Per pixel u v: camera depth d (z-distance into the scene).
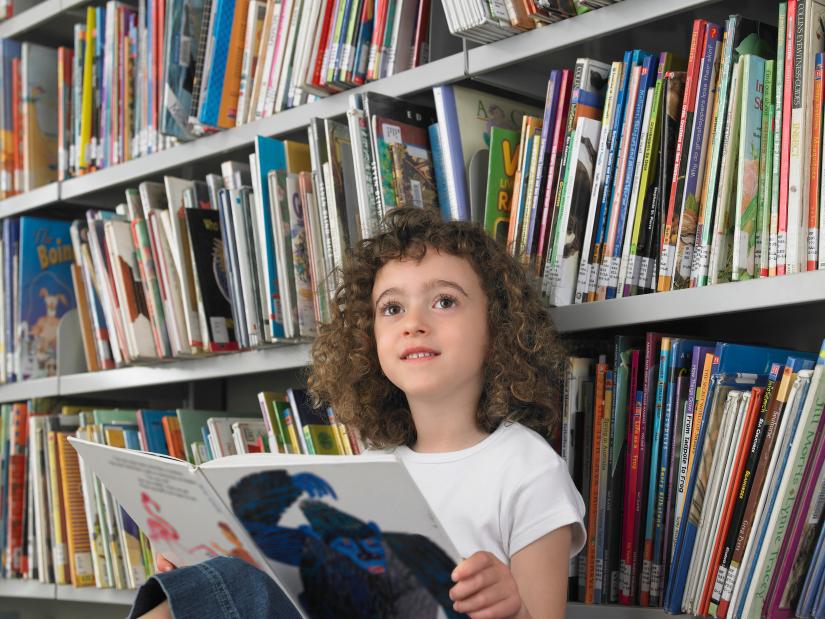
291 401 1.39
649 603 1.10
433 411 1.13
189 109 1.63
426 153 1.36
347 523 0.73
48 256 2.03
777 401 0.97
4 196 2.07
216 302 1.54
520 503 1.03
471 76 1.29
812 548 0.99
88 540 1.80
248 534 0.78
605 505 1.15
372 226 1.28
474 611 0.75
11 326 2.01
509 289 1.15
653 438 1.11
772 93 1.04
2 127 2.07
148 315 1.67
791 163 1.00
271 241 1.42
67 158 1.95
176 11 1.63
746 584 0.97
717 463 1.01
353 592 0.77
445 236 1.14
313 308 1.40
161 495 0.85
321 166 1.38
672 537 1.08
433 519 0.70
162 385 2.10
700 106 1.08
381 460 0.68
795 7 1.00
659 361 1.13
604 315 1.13
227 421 1.56
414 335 1.08
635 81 1.16
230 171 1.56
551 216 1.20
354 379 1.24
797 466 0.95
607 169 1.17
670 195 1.11
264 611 0.81
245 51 1.59
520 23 1.21
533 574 0.99
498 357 1.13
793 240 0.99
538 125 1.26
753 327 1.34
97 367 1.85
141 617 0.78
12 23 2.10
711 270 1.05
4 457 1.98
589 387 1.20
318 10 1.41
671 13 1.09
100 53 1.88
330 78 1.38
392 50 1.38
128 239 1.69
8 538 1.94
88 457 0.93
